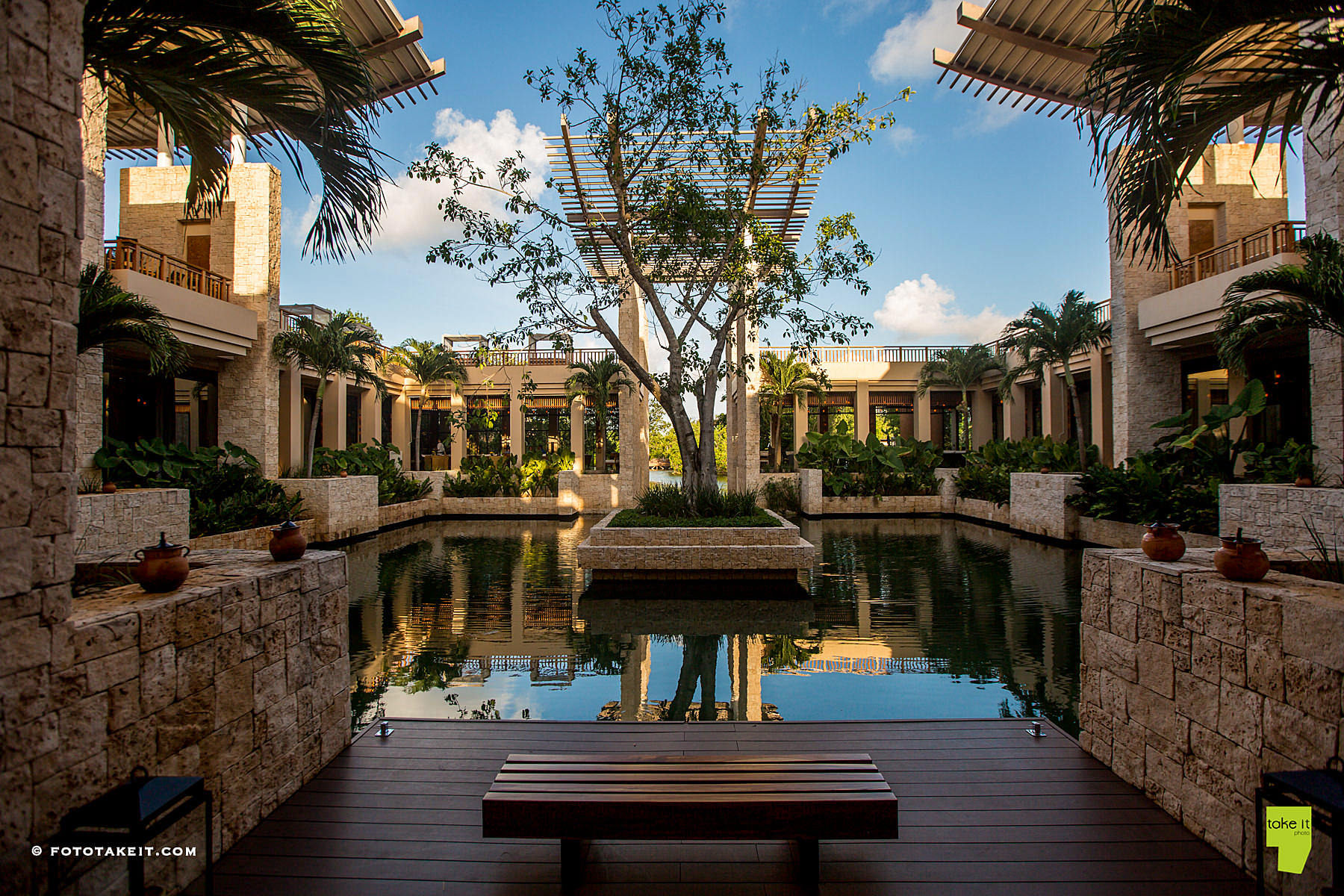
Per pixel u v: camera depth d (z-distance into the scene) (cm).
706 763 266
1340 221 859
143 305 771
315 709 335
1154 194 375
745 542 979
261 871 254
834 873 256
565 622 750
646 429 2234
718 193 1171
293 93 390
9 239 188
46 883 194
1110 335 1530
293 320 1736
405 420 2323
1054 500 1325
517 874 255
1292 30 332
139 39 350
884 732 386
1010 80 1212
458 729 390
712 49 949
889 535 1489
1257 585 256
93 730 210
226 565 313
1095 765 345
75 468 207
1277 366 1336
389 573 1039
